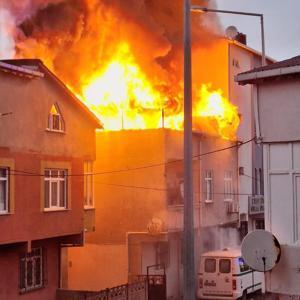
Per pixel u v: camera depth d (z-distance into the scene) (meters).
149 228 28.47
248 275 27.62
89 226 26.20
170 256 29.62
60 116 23.80
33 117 22.11
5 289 21.44
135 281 25.80
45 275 23.67
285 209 13.61
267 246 11.56
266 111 13.98
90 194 27.08
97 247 29.28
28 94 21.86
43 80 22.73
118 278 28.78
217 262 26.97
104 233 29.27
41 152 22.48
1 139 20.45
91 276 29.20
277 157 13.84
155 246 29.36
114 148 29.61
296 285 11.70
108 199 29.42
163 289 25.23
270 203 13.79
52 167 23.09
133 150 29.33
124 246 28.89
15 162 21.09
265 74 13.64
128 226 29.02
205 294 27.05
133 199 29.11
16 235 20.95
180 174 30.41
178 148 30.11
